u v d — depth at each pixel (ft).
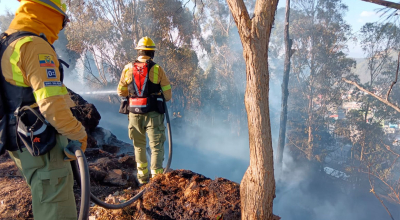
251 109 6.12
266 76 6.00
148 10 93.25
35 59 4.96
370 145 96.73
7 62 5.04
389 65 103.91
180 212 8.75
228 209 8.57
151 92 11.03
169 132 11.66
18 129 5.09
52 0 5.46
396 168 87.71
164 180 10.17
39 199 5.46
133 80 10.90
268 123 6.16
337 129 113.70
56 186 5.54
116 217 9.04
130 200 8.77
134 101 11.00
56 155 5.49
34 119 5.17
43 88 4.92
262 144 6.18
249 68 5.98
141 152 11.75
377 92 106.93
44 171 5.39
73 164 6.24
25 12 5.30
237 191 9.34
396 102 102.22
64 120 5.09
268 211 6.41
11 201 10.09
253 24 5.74
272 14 5.79
